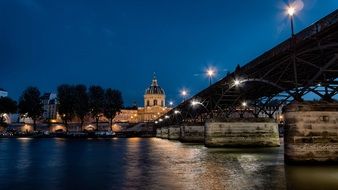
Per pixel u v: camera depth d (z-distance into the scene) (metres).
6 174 28.27
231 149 53.91
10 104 137.00
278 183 22.48
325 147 27.91
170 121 122.75
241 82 44.81
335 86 31.17
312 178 23.73
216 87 54.84
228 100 57.00
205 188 21.19
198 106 78.69
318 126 28.08
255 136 56.44
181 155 45.50
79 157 43.66
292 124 28.61
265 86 46.88
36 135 131.62
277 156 41.44
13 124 163.75
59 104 137.38
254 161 36.12
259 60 38.06
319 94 29.28
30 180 25.17
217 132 57.06
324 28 26.47
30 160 39.72
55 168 32.16
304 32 29.22
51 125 166.38
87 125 169.75
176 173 28.05
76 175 27.52
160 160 39.09
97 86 143.75
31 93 139.75
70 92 137.12
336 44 24.95
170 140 109.25
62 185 23.09
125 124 182.62
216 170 29.62
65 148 62.97
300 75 39.31
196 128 82.81
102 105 143.75
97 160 39.53
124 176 26.70
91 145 74.19
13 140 104.62
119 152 52.28
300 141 28.09
